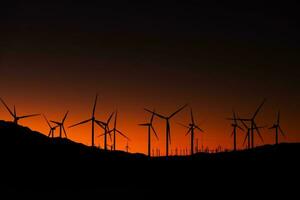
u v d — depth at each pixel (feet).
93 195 405.59
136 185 524.52
